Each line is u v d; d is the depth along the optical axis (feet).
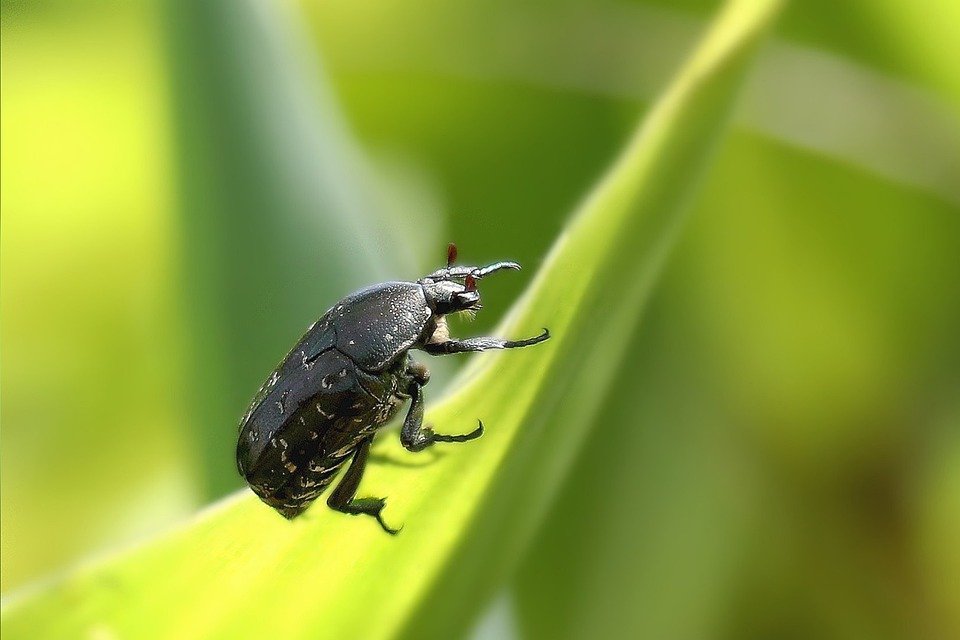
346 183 1.01
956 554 1.09
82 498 1.13
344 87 1.16
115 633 0.92
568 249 0.93
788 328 1.13
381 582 0.93
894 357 1.13
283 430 0.98
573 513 1.08
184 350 1.00
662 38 1.15
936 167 1.11
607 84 1.15
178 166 1.00
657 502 1.09
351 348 0.99
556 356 0.93
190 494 1.00
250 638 0.93
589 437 1.10
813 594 1.08
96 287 1.17
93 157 1.18
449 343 1.01
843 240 1.14
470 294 1.01
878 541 1.09
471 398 0.93
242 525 0.92
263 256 1.00
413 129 1.16
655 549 1.08
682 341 1.12
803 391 1.12
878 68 1.14
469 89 1.16
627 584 1.07
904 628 1.08
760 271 1.14
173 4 1.00
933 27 1.13
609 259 0.93
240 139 1.00
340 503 0.93
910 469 1.10
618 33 1.15
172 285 1.00
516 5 1.15
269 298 1.00
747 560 1.08
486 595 0.94
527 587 1.07
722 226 1.14
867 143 1.11
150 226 1.16
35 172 1.18
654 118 0.93
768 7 0.93
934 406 1.11
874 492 1.10
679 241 1.13
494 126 1.16
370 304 1.00
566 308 0.93
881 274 1.14
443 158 1.15
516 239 1.13
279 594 0.93
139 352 1.16
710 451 1.10
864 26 1.13
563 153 1.15
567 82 1.15
